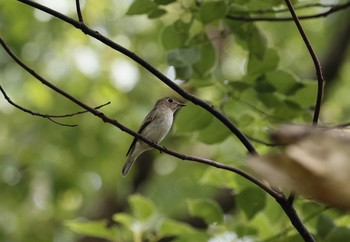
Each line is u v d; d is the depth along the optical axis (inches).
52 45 567.8
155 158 637.3
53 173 607.2
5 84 560.7
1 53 572.1
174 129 296.4
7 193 607.5
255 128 322.7
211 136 298.2
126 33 605.9
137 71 565.0
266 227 344.8
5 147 613.0
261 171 37.6
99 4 582.9
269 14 355.6
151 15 298.2
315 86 307.0
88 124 599.5
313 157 37.4
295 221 217.9
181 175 657.0
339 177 36.4
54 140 602.5
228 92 313.6
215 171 325.1
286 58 727.1
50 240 600.1
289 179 37.0
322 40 708.7
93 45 564.1
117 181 638.5
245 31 319.6
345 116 705.0
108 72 559.8
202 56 308.5
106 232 323.6
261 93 309.4
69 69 552.1
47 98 557.3
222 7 297.7
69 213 630.5
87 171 621.0
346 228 289.4
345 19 663.8
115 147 629.0
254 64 312.0
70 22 218.8
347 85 743.7
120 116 591.2
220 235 321.7
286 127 40.3
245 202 302.0
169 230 326.3
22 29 574.6
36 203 611.5
